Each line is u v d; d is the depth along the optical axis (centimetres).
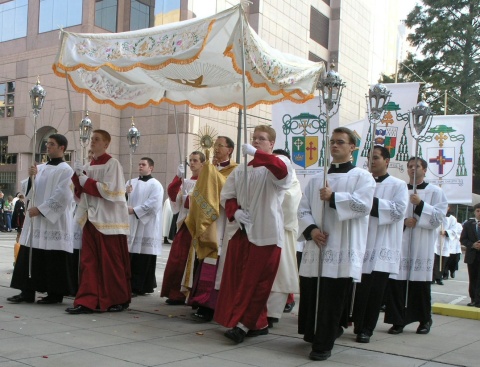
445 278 1438
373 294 586
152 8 2734
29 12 2802
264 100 812
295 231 645
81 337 543
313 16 3406
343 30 3656
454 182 941
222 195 587
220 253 640
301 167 898
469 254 928
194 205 680
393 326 644
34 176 708
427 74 2972
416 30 3061
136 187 880
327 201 512
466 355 539
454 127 945
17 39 2853
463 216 3281
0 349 486
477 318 764
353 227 516
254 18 2834
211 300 646
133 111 2656
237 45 566
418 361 508
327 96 543
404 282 644
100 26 2634
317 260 523
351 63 3781
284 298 630
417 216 648
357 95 3878
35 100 707
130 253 855
